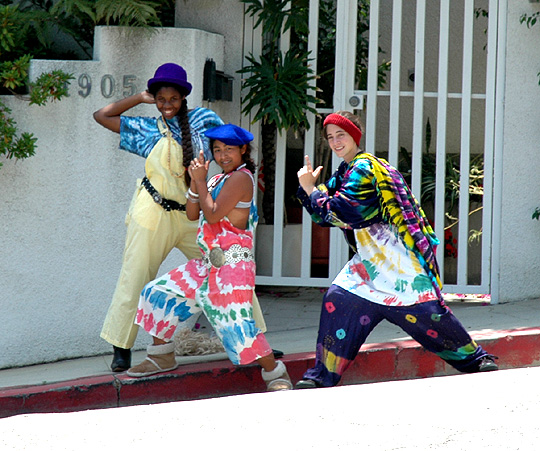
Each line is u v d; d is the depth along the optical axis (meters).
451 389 8.43
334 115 9.23
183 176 9.95
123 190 12.02
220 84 12.68
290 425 7.56
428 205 15.99
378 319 9.17
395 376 10.44
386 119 17.20
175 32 11.87
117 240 12.08
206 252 9.35
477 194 15.21
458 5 17.02
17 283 11.95
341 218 8.97
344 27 13.59
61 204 11.98
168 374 9.88
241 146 9.36
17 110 11.78
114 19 11.95
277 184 13.86
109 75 11.88
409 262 9.02
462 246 13.64
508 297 13.41
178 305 9.59
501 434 7.20
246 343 9.20
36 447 7.33
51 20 12.72
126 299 10.02
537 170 13.23
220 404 8.30
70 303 12.09
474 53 17.00
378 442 7.09
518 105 13.21
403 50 17.22
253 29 13.55
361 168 8.89
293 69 13.30
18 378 10.90
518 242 13.33
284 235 14.34
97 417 8.09
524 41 13.13
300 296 14.75
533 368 9.23
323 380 9.22
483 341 10.70
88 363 11.53
